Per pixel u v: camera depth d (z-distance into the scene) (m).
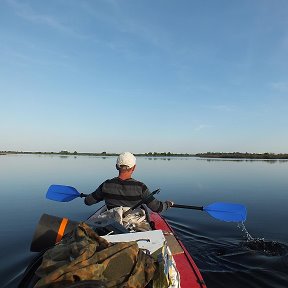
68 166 24.28
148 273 2.24
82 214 7.70
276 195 10.13
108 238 2.98
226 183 13.36
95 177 15.20
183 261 3.48
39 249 2.89
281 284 3.73
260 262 4.34
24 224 6.65
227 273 4.01
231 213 5.11
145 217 4.47
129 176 4.44
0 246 5.18
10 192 10.84
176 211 7.76
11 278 3.96
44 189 11.48
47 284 1.93
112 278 2.08
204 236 5.62
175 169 21.66
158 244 2.81
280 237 5.51
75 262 2.04
